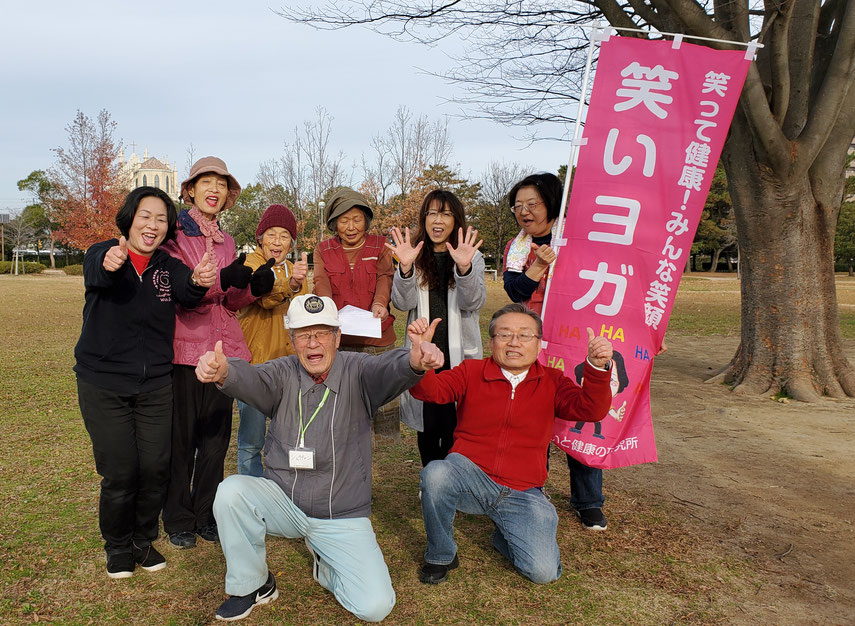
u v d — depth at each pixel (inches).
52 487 162.4
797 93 277.1
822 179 281.1
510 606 109.1
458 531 140.9
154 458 117.6
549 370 125.6
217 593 112.5
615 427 135.3
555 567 113.4
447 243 143.1
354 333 146.1
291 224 151.4
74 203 1090.1
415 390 118.0
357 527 105.9
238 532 100.4
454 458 119.1
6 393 268.2
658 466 184.5
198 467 133.9
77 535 134.7
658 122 135.3
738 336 489.1
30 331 479.5
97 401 111.6
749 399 273.9
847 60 248.8
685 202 133.2
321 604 109.3
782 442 209.2
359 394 109.0
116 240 115.0
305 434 105.9
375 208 1443.2
